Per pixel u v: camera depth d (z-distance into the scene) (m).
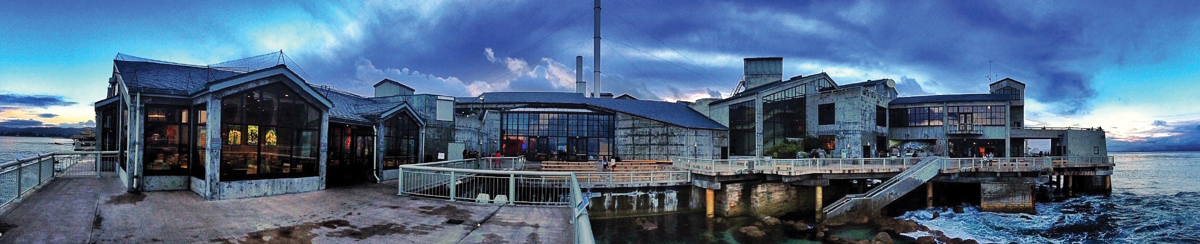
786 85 46.66
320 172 16.59
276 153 15.30
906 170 30.47
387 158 21.98
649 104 51.44
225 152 14.07
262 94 15.02
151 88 14.93
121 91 17.06
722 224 26.42
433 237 9.50
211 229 9.91
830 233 25.16
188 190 15.16
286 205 13.06
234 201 13.46
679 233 24.75
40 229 9.38
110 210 11.51
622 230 25.03
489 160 28.52
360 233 9.84
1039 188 45.72
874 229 26.02
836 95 44.34
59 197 13.16
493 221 11.02
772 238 24.23
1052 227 28.39
